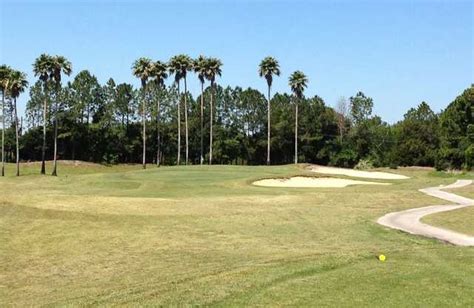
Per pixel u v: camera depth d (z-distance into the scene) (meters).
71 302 15.46
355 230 28.81
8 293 18.33
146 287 16.30
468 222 30.55
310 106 146.62
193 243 25.59
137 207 35.84
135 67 112.06
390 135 145.38
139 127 144.50
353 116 155.75
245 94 151.25
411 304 14.04
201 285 16.02
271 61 112.31
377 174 80.12
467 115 114.69
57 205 35.41
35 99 137.00
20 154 140.75
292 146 145.88
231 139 144.62
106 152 140.25
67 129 135.75
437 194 46.34
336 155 143.38
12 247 25.22
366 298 14.55
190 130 144.50
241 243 25.50
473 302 14.22
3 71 96.31
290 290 15.31
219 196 44.72
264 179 62.69
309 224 30.64
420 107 158.00
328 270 17.81
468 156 109.00
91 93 143.12
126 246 25.19
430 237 26.31
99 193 47.81
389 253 20.72
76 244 25.69
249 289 15.45
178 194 47.03
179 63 112.62
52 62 94.25
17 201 36.41
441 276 16.89
